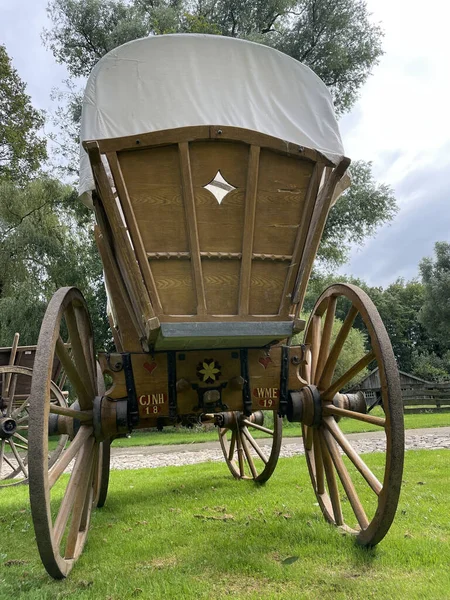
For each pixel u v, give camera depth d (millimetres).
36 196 19750
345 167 2918
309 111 3586
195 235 2756
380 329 2936
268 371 3408
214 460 8609
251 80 3492
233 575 2729
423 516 3775
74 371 3168
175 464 8844
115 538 3633
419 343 54250
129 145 2672
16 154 22344
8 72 21969
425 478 5352
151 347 3150
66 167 21500
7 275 18703
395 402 2766
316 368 3898
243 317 2799
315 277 25984
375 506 4121
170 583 2650
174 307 2760
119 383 3271
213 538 3416
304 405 3516
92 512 4465
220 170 2812
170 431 18438
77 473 3129
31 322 18125
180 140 2721
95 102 3234
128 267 2732
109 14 21172
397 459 2713
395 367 2828
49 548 2562
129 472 7516
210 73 3426
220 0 21094
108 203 2705
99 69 3268
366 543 3008
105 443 4574
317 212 3027
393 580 2559
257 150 2811
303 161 2936
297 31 20672
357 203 20312
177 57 3385
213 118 3365
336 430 3422
